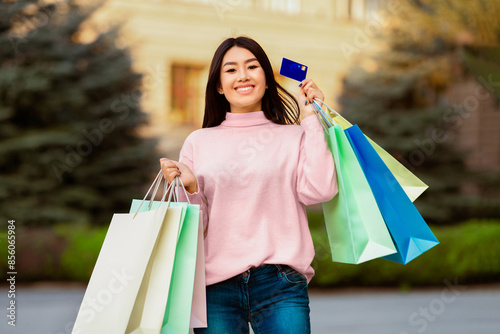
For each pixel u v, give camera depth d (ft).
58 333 24.18
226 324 9.75
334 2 70.08
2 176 52.80
